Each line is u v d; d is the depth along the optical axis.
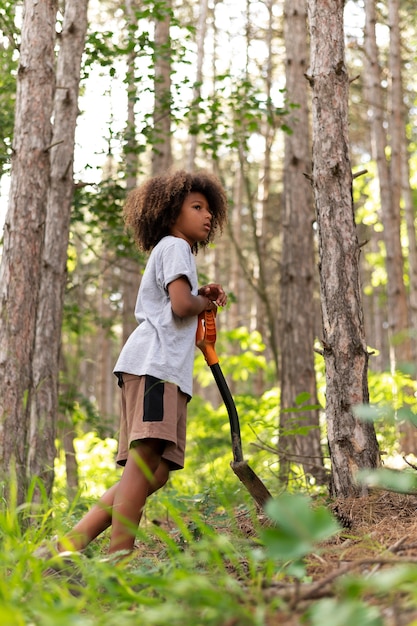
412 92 16.94
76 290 9.77
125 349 2.97
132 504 2.76
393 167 11.62
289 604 1.89
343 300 3.65
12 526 2.52
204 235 3.23
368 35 11.65
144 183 3.32
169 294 2.93
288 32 8.30
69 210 6.50
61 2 7.39
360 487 3.43
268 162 13.78
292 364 7.52
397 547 2.40
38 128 5.07
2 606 1.75
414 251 11.71
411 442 8.26
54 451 6.15
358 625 1.53
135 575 2.17
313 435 6.89
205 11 14.04
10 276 4.88
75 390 9.38
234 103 7.45
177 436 2.92
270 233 21.89
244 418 8.60
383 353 16.19
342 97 3.84
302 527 1.51
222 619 1.80
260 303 17.14
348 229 3.73
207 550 2.63
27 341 4.81
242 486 4.29
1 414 4.56
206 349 3.10
